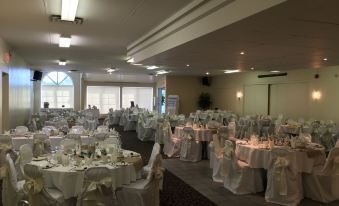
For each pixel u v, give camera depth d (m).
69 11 5.84
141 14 6.52
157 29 7.62
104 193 4.06
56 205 4.32
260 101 17.23
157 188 4.95
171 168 8.30
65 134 8.62
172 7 6.02
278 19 4.67
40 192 4.16
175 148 9.84
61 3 5.59
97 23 7.28
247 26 5.12
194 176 7.49
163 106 23.94
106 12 6.33
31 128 12.26
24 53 12.22
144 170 5.57
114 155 5.14
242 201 5.77
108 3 5.71
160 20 7.05
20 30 8.00
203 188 6.52
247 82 18.39
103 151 5.38
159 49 8.27
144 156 9.75
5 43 9.59
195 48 7.44
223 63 11.01
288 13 4.36
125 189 4.77
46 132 8.41
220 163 6.99
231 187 6.34
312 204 5.70
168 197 5.89
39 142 7.02
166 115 14.66
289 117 15.12
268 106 16.59
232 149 6.34
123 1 5.59
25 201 4.61
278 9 4.16
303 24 4.98
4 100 10.05
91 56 12.88
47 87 23.19
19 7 5.93
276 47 7.25
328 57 8.93
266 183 6.54
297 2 3.87
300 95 14.46
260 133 13.01
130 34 8.62
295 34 5.77
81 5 5.84
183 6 5.96
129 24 7.43
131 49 10.69
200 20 5.97
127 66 16.33
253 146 6.55
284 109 15.46
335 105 12.63
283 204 5.62
